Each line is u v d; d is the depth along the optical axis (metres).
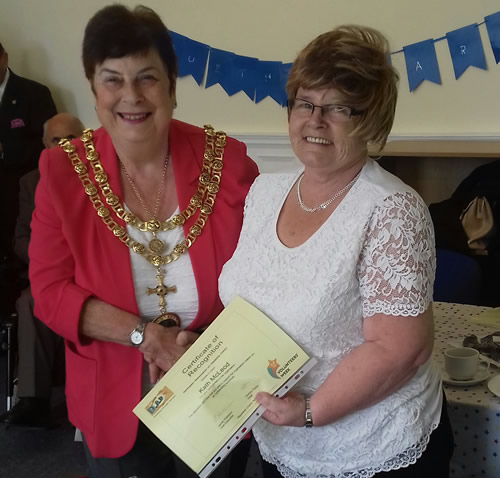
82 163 1.44
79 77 4.39
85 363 1.43
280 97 4.02
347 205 1.16
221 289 1.32
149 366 1.40
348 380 1.11
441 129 3.66
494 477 1.53
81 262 1.39
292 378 1.13
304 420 1.12
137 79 1.34
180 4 4.09
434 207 3.40
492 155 3.22
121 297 1.40
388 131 1.16
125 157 1.44
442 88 3.60
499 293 3.16
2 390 3.27
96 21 1.33
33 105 4.04
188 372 1.21
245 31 4.00
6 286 3.12
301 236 1.21
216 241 1.46
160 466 1.50
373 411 1.17
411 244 1.08
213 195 1.49
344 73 1.07
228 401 1.17
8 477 2.59
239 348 1.18
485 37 3.45
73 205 1.40
